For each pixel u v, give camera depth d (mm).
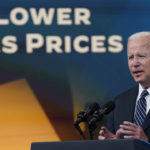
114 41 14391
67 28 14414
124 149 6340
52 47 14352
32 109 14047
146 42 9719
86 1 14516
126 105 9922
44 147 6855
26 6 14500
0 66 14203
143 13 14516
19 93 14117
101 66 14297
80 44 14359
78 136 13867
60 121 14008
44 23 14430
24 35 14359
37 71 14234
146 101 9688
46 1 14531
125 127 8172
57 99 14125
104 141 6492
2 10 14461
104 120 13539
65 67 14281
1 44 14312
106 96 14203
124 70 14297
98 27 14430
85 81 14234
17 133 13883
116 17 14461
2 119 13930
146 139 8133
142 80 9680
